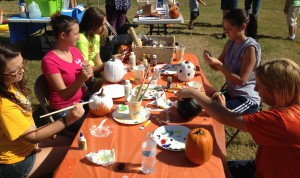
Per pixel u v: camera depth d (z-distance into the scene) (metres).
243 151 3.27
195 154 1.61
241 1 11.68
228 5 6.84
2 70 1.80
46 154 2.14
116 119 2.05
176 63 3.15
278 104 1.69
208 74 5.18
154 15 5.42
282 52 6.23
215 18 9.07
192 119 2.08
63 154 2.18
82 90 2.89
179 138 1.86
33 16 5.52
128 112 2.14
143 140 1.84
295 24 6.93
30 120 2.09
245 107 2.76
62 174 1.56
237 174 2.16
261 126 1.66
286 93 1.62
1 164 1.99
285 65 1.64
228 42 3.04
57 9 5.64
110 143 1.81
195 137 1.62
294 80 1.60
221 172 1.59
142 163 1.62
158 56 3.12
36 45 6.44
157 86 2.59
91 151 1.74
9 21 5.46
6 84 1.89
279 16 9.46
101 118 2.08
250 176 2.14
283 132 1.59
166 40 3.47
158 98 2.35
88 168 1.60
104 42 5.57
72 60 2.75
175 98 2.39
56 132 1.95
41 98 2.48
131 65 2.99
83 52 3.19
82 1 10.55
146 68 2.71
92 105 2.08
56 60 2.58
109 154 1.69
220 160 1.69
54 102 2.67
